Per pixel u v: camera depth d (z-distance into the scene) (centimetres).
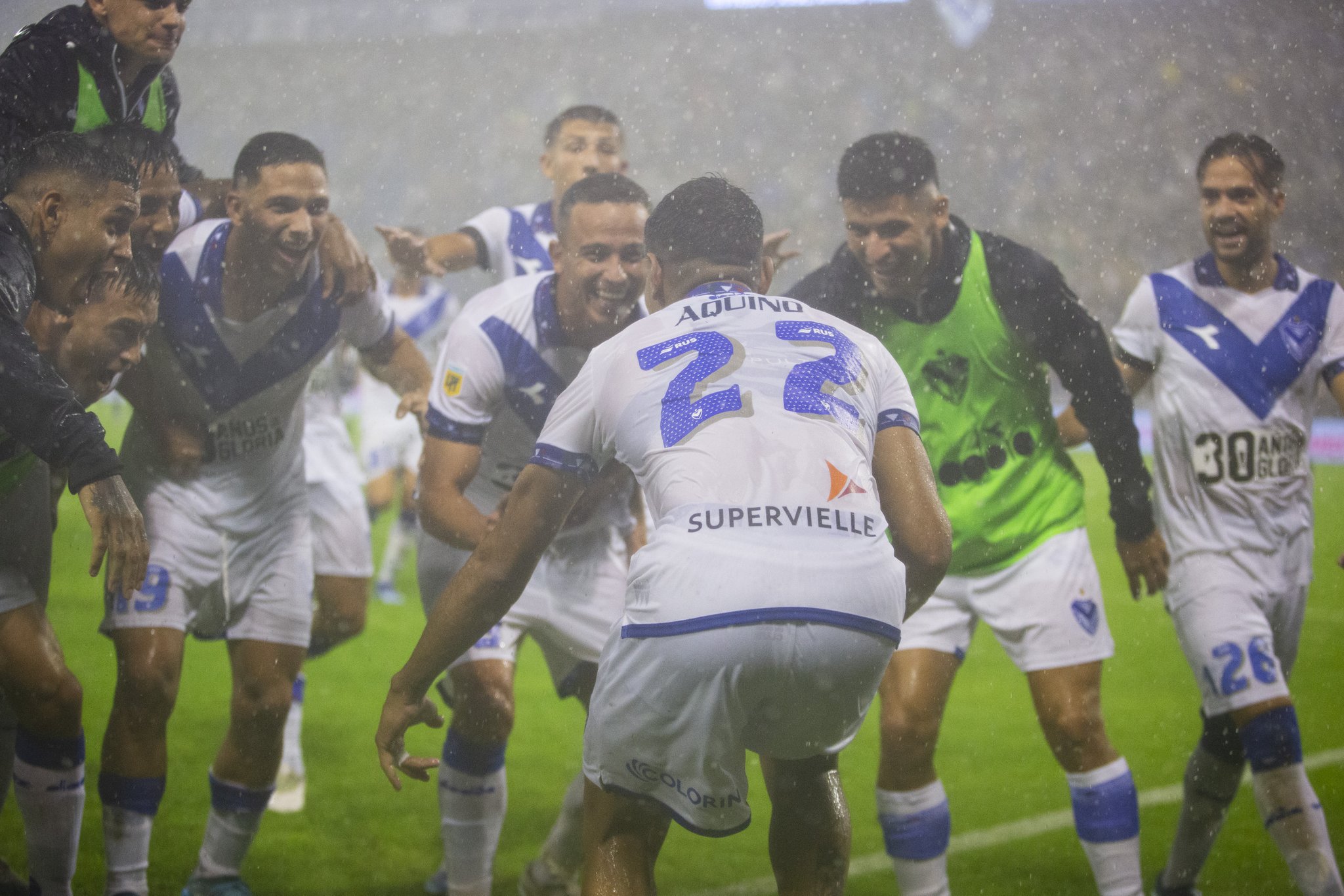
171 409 320
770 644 188
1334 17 2075
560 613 321
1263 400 340
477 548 214
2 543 270
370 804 395
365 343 347
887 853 317
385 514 1085
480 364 305
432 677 217
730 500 195
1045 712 311
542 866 320
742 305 217
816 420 204
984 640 680
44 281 262
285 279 315
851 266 321
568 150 430
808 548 193
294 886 331
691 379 205
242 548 323
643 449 204
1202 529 341
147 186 288
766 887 332
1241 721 321
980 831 378
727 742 196
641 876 208
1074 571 316
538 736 475
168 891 320
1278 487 341
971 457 319
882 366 221
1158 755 462
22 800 271
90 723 451
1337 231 1955
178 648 305
